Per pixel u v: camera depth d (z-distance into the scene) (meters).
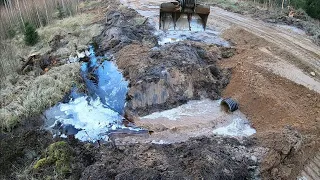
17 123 13.43
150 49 17.33
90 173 10.13
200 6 18.16
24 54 19.58
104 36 20.50
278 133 11.37
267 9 25.55
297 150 10.80
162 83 13.98
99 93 15.28
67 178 10.37
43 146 11.88
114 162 10.69
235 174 9.87
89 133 12.55
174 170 9.94
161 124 12.91
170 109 13.91
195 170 9.73
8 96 15.12
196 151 10.68
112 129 12.73
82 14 26.53
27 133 12.59
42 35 22.03
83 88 15.45
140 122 13.16
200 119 13.20
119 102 14.42
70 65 17.11
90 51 19.30
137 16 23.97
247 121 13.03
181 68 14.61
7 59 18.31
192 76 14.70
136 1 29.69
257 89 13.90
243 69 15.35
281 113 12.59
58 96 14.83
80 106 14.38
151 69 14.75
